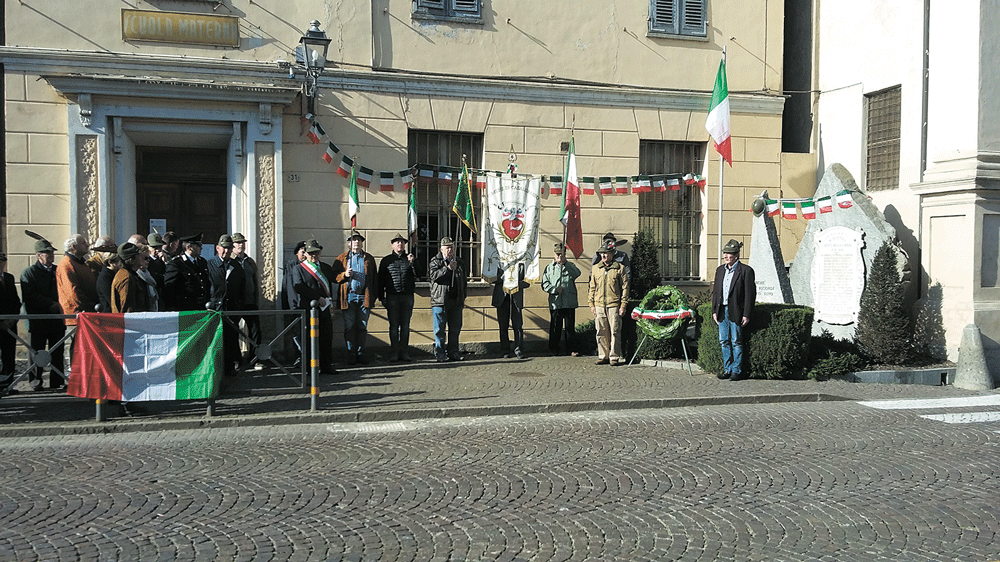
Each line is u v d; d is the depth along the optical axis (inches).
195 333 329.4
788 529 205.9
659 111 572.7
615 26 563.5
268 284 488.7
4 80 450.3
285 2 497.7
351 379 427.2
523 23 545.3
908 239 532.4
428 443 297.4
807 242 553.6
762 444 297.3
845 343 480.7
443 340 499.2
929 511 221.1
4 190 456.4
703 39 580.4
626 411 362.6
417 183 538.0
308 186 505.4
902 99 539.5
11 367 358.6
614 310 485.7
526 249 541.0
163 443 298.4
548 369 466.0
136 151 498.9
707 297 560.4
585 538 198.5
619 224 566.9
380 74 515.2
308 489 238.4
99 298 350.9
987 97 481.7
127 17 469.4
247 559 183.9
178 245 438.6
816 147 616.4
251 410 345.7
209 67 480.1
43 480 247.8
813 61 618.5
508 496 232.1
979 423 338.6
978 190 477.4
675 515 216.1
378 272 496.4
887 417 350.3
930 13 518.9
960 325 481.7
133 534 200.1
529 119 547.2
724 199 589.6
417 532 202.2
